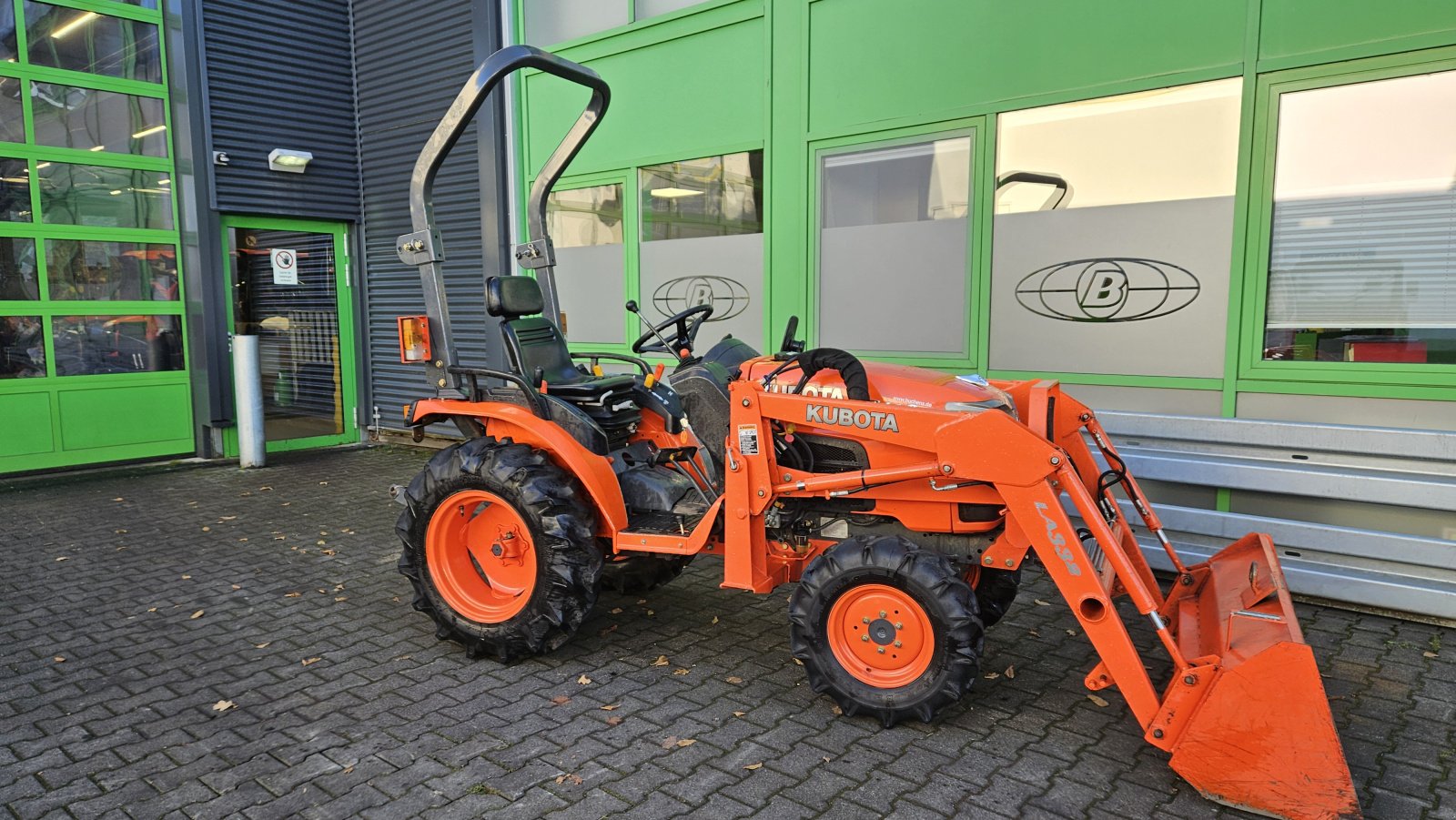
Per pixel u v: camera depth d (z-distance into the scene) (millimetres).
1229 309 4180
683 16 5969
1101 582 2646
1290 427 3982
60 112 6852
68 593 4270
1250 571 2932
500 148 7176
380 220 8266
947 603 2713
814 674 2947
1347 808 2232
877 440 2900
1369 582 3828
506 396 3645
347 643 3643
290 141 7852
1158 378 4406
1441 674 3279
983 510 3027
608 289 6727
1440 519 3752
